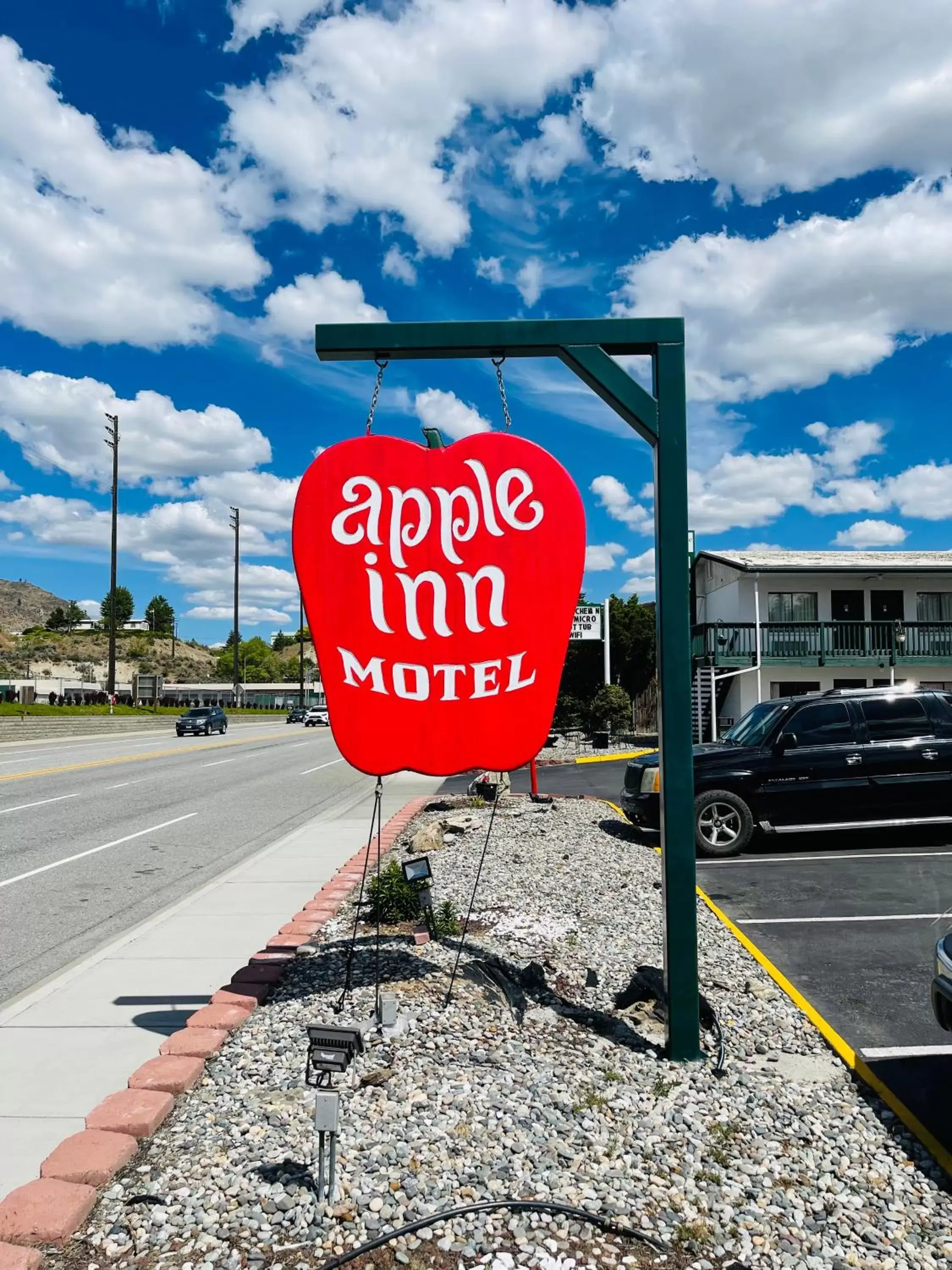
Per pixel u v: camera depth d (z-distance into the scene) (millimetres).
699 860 9828
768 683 24516
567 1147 3387
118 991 5492
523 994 5102
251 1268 2727
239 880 8828
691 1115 3701
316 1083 3660
